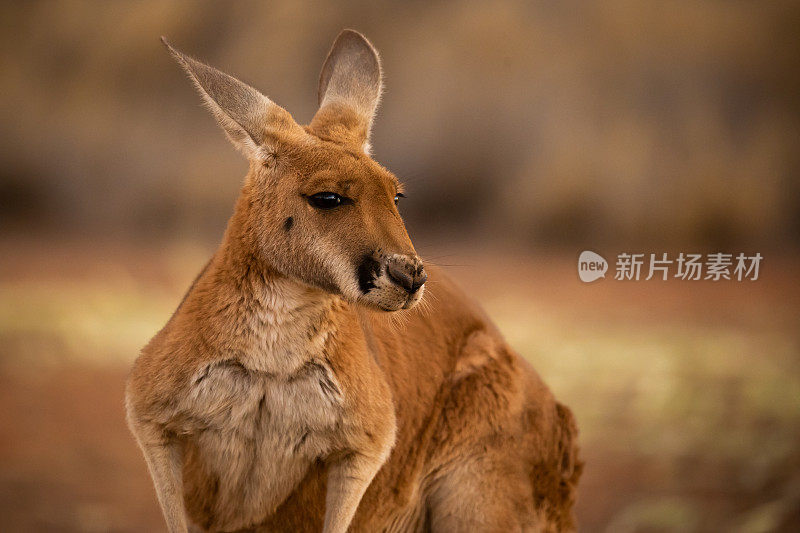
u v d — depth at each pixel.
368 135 6.74
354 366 5.91
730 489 11.09
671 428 12.69
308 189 5.82
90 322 17.38
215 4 35.53
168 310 18.83
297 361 5.79
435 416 6.85
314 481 6.08
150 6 35.50
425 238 32.19
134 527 9.99
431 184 34.25
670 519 10.15
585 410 13.50
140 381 5.77
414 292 5.80
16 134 34.84
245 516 6.03
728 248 31.52
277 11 35.00
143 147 34.12
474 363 7.02
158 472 5.71
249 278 5.82
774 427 12.53
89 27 35.88
